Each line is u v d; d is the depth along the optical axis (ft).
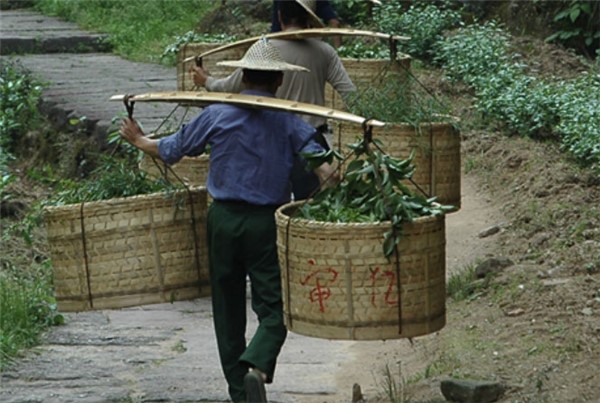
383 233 25.07
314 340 36.55
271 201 27.37
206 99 27.78
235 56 48.88
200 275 29.76
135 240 29.22
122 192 30.30
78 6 83.35
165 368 33.76
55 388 32.09
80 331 37.70
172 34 77.36
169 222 29.32
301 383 32.45
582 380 28.94
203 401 30.81
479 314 34.88
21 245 48.78
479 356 31.71
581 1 65.10
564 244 39.01
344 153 36.63
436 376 31.07
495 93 54.90
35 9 87.04
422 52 64.54
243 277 28.45
